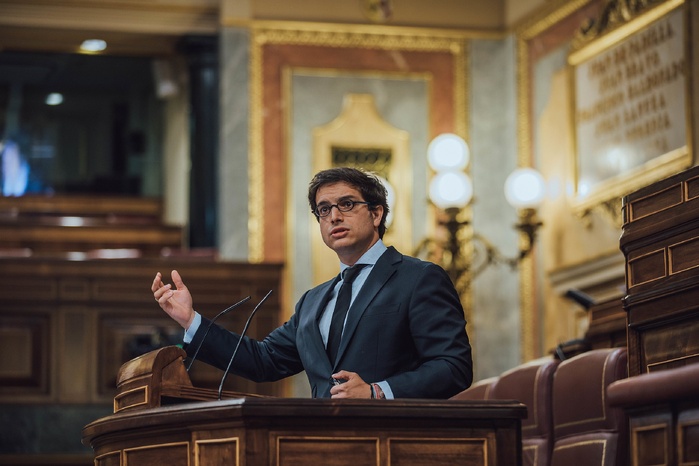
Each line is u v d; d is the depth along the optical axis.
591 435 7.16
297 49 17.03
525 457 7.82
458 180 15.68
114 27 17.56
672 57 13.59
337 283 6.60
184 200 23.94
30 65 25.48
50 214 21.64
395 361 6.19
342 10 17.16
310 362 6.32
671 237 6.11
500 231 17.05
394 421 5.31
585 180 15.38
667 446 4.95
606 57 14.91
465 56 17.36
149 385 6.01
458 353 6.05
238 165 16.73
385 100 17.11
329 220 6.50
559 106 16.03
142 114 27.50
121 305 14.34
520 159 16.88
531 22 16.81
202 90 17.38
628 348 6.38
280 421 5.19
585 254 15.30
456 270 15.66
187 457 5.45
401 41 17.25
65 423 13.98
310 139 16.88
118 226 19.48
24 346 14.05
